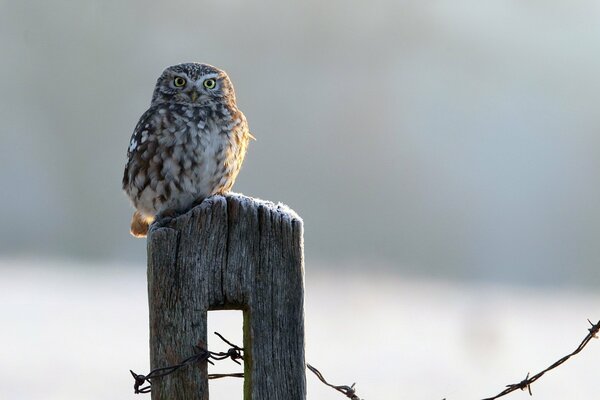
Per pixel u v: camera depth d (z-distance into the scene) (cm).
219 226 484
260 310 485
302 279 488
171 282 481
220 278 483
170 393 482
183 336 482
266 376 485
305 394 488
